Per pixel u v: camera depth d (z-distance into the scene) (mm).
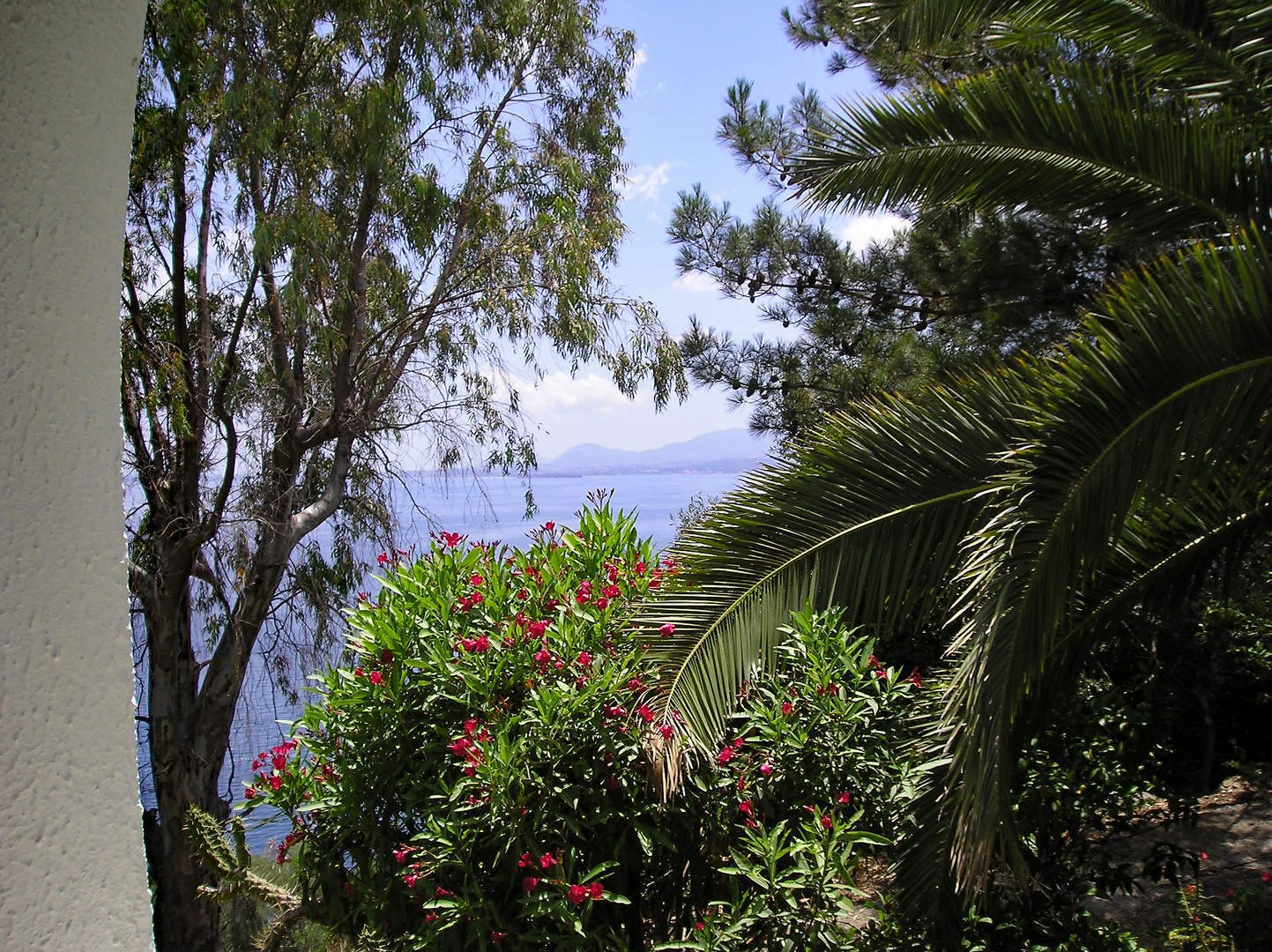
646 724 2703
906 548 2799
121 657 728
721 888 3002
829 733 2988
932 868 2928
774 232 8562
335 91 9086
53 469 688
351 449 9984
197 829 3035
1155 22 3576
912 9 4055
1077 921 3531
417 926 2793
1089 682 4887
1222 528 3309
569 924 2527
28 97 667
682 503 8078
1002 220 6648
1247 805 5566
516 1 9836
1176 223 3451
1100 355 2314
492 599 3203
